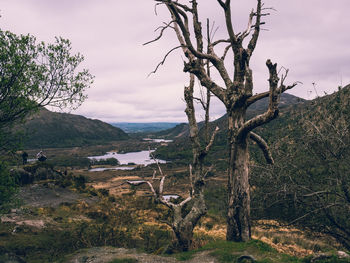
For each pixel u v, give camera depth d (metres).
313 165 10.00
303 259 6.61
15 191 9.16
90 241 12.78
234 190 8.79
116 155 185.25
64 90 10.38
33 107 9.48
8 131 9.30
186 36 9.20
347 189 8.85
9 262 7.64
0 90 8.79
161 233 15.85
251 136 9.45
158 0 8.85
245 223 8.65
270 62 7.29
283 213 10.20
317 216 9.37
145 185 56.78
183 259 7.80
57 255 10.40
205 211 9.82
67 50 10.41
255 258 6.98
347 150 9.20
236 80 9.03
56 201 25.42
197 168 10.39
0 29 8.91
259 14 9.38
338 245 10.22
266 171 10.48
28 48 9.50
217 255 7.59
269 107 7.60
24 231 13.59
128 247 12.44
